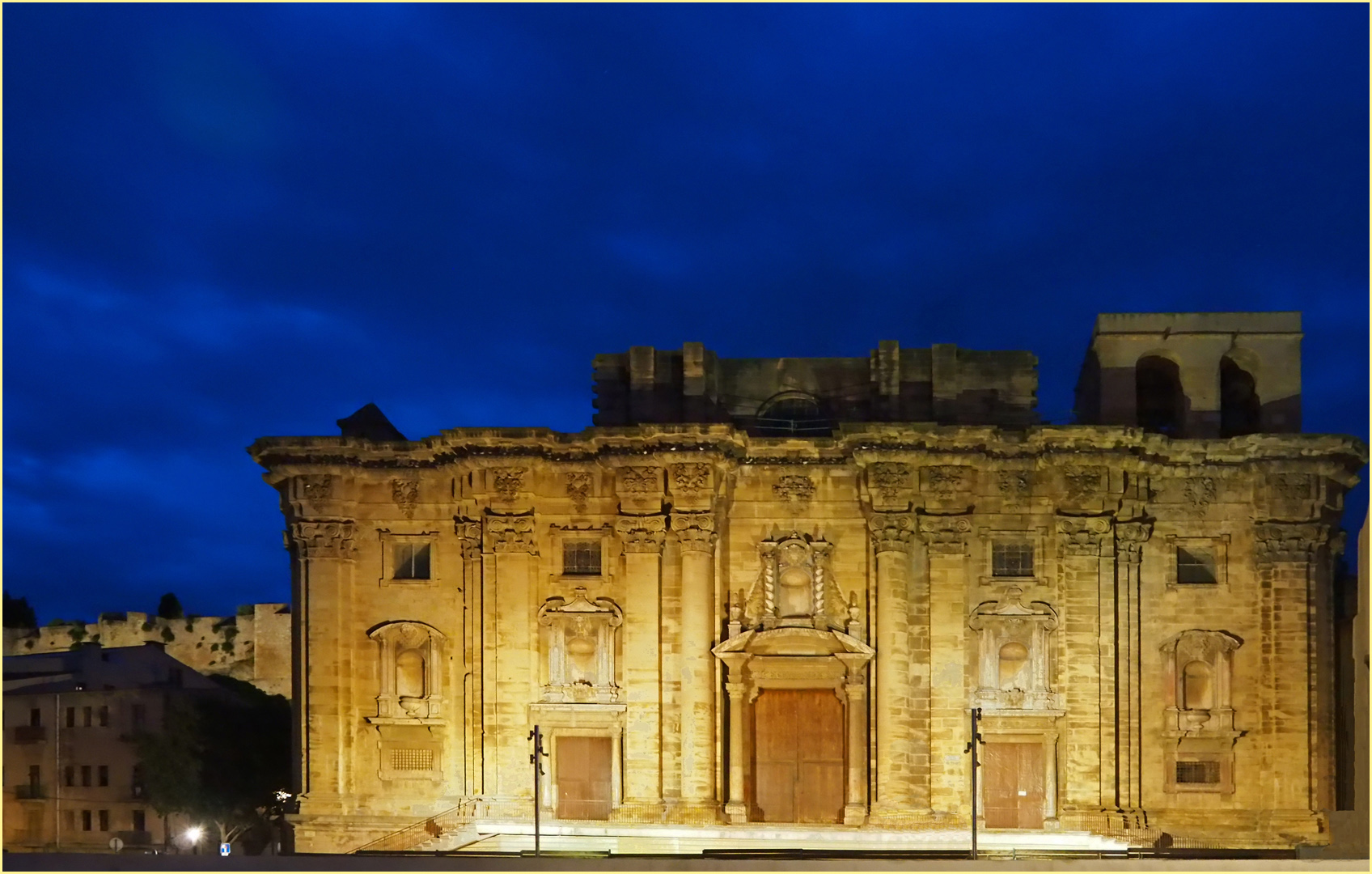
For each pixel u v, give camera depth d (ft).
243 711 261.24
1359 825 141.18
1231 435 205.26
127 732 252.42
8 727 255.09
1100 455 183.21
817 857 164.45
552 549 192.03
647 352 199.41
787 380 202.49
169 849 246.06
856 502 190.60
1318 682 181.57
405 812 190.39
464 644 191.83
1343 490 187.21
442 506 195.62
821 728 188.75
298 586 197.06
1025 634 186.09
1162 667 185.78
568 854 167.73
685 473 185.68
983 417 197.47
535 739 174.50
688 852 174.50
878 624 184.85
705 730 183.73
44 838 250.98
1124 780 182.29
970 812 182.50
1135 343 192.75
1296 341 190.70
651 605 186.60
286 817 188.55
